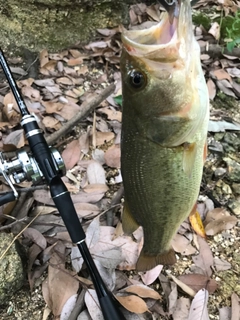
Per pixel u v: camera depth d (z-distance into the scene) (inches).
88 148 25.3
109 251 19.9
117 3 31.5
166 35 12.0
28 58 29.7
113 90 26.7
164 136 12.8
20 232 19.8
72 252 19.9
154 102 12.5
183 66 12.3
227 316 19.0
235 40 29.8
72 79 29.1
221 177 24.3
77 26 31.0
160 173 13.3
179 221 14.5
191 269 20.4
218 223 22.0
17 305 19.2
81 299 18.7
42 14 30.0
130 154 13.3
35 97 27.4
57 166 16.8
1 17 30.1
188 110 12.6
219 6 34.7
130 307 18.2
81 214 21.8
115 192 23.4
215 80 29.7
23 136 24.2
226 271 20.6
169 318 18.8
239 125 27.1
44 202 22.0
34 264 20.1
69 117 26.5
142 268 15.5
